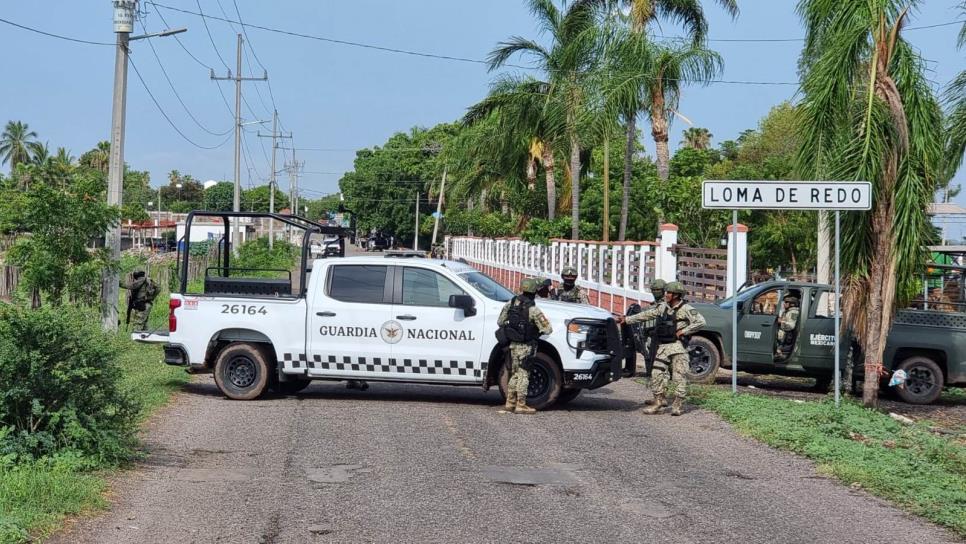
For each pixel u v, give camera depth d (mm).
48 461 8008
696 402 13289
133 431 9367
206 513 7309
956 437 12055
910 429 11781
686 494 8242
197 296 13055
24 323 8359
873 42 12984
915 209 12844
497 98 42469
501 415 12094
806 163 13773
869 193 12602
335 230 13922
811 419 11617
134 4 20859
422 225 103188
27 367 8281
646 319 12602
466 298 12508
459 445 10094
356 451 9672
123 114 20859
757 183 13133
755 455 9969
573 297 15328
